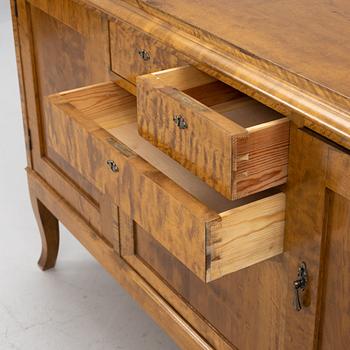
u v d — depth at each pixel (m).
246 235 1.50
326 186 1.40
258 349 1.74
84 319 2.53
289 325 1.61
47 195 2.51
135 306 2.57
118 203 1.75
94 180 1.82
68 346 2.42
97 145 1.74
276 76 1.45
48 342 2.44
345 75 1.41
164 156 1.84
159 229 1.61
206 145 1.47
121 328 2.48
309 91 1.39
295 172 1.46
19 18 2.37
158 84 1.57
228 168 1.43
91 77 2.12
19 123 3.64
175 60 1.71
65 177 2.39
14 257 2.82
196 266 1.52
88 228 2.32
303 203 1.47
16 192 3.17
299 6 1.73
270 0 1.76
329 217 1.43
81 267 2.76
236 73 1.51
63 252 2.84
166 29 1.69
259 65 1.48
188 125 1.50
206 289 1.85
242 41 1.55
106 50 1.98
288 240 1.54
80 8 2.04
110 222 2.17
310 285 1.52
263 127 1.42
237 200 1.66
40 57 2.36
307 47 1.52
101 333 2.46
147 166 1.62
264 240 1.53
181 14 1.69
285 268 1.57
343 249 1.42
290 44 1.54
